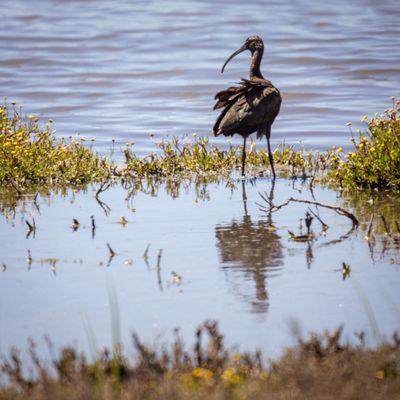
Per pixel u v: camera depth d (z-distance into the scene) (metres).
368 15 43.09
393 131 15.63
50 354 8.46
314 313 9.41
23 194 15.35
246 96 17.28
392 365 7.57
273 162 18.22
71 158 17.06
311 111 25.16
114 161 18.42
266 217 13.55
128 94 28.03
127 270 10.88
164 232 12.70
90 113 25.30
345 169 15.83
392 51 34.00
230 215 13.74
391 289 10.08
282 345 8.55
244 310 9.52
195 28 39.94
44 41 36.75
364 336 8.67
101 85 29.38
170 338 8.77
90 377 7.36
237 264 11.06
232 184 16.34
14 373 7.64
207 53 34.88
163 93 28.12
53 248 11.88
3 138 16.48
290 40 36.81
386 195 14.90
